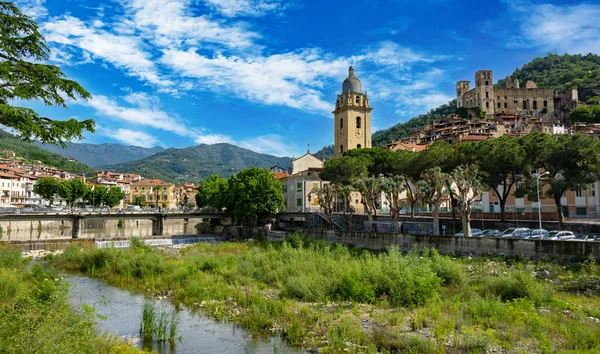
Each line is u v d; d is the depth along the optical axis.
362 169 80.00
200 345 25.23
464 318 28.14
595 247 38.75
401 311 30.98
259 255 54.66
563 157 52.09
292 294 36.84
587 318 27.64
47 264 56.47
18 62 18.92
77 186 148.25
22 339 12.79
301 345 25.11
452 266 39.22
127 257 53.16
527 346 22.88
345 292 35.12
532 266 41.44
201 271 47.97
